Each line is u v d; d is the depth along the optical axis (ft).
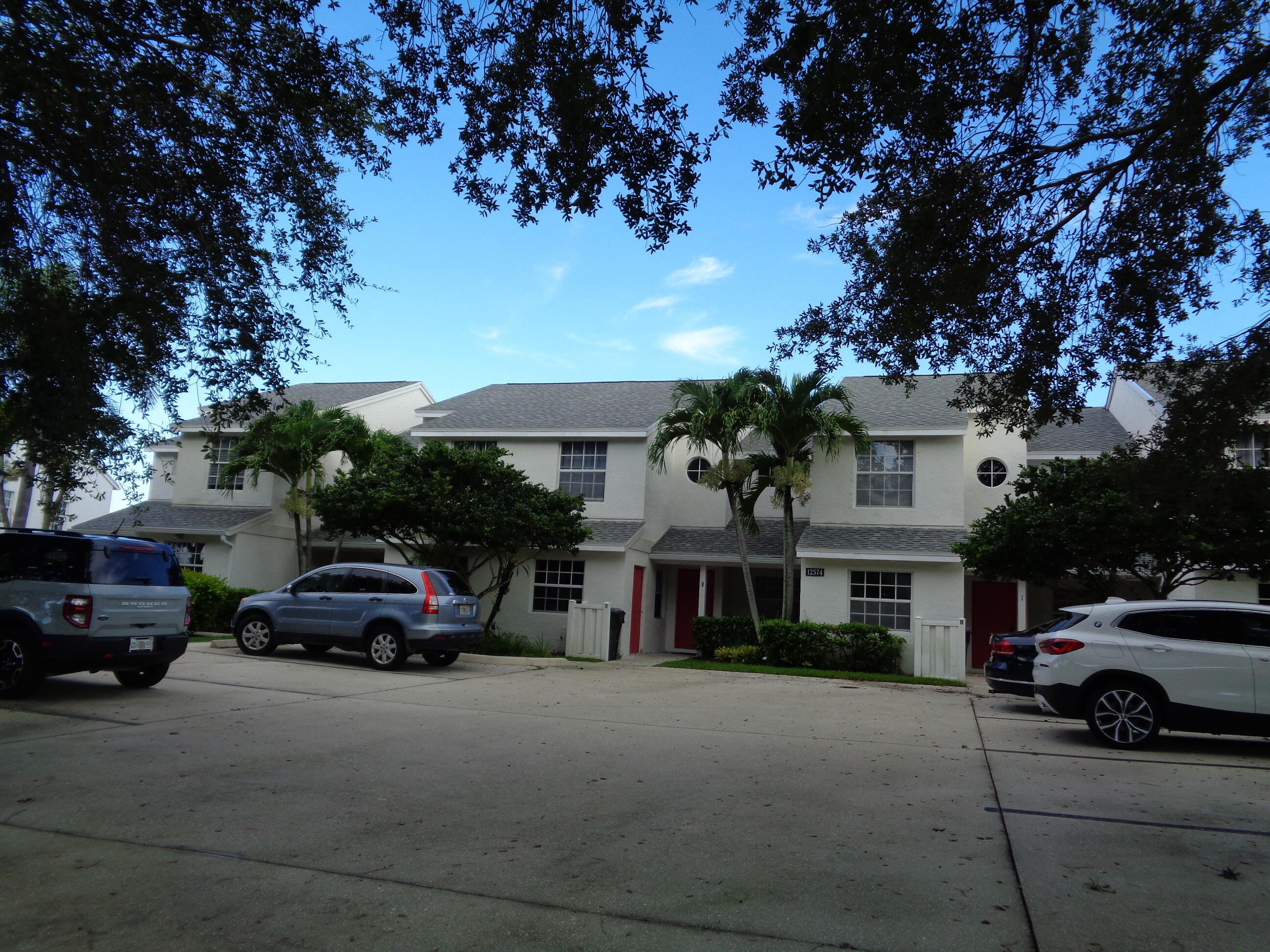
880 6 20.24
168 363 25.70
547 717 33.68
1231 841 18.69
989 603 70.49
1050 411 27.09
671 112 22.77
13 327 22.71
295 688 38.75
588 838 18.04
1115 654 30.37
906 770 25.59
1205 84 23.45
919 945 13.10
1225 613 30.19
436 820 19.07
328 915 13.84
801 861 16.84
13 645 31.81
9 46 22.02
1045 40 21.75
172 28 24.91
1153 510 30.94
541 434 72.33
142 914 13.71
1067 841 18.53
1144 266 25.16
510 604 69.26
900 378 28.35
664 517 77.10
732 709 37.91
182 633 35.73
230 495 80.48
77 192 24.23
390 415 88.22
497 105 23.44
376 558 81.87
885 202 25.31
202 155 25.39
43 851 16.55
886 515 66.18
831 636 59.11
